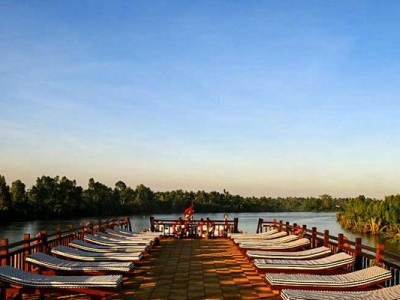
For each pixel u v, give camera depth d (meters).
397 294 5.10
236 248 12.83
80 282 5.79
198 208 96.44
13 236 37.75
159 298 6.66
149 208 86.56
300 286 5.99
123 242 10.89
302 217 97.00
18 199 65.19
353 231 67.00
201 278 8.26
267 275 6.45
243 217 86.94
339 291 5.94
